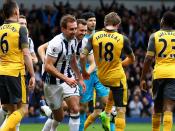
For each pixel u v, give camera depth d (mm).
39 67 23125
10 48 9711
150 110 23672
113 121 12453
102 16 27344
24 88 9789
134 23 28016
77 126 10516
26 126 19219
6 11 9875
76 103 10469
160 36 10414
